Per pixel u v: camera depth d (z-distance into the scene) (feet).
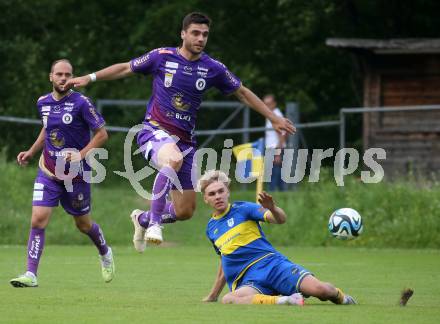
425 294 82.53
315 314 64.18
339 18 260.83
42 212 87.35
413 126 195.31
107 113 224.33
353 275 102.78
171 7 260.42
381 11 255.70
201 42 80.23
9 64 261.85
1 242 155.02
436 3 253.65
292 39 263.49
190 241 157.48
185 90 81.30
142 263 119.34
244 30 264.72
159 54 81.25
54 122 88.22
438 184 158.10
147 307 68.69
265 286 71.97
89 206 90.63
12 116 255.70
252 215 72.74
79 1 274.77
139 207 168.55
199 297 78.69
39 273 102.78
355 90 246.06
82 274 101.81
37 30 275.80
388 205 155.94
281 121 82.53
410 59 203.00
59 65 87.76
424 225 152.15
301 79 266.36
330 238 155.43
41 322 60.08
